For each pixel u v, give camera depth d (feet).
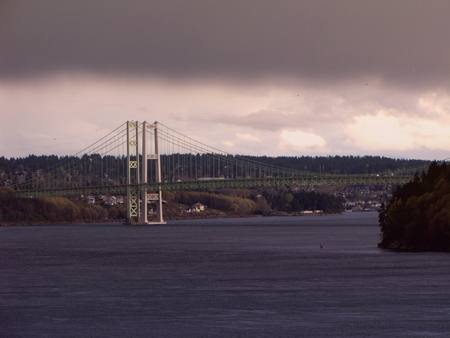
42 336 445.78
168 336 439.63
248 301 554.87
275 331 448.65
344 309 515.09
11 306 543.39
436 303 533.55
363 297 565.53
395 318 481.05
